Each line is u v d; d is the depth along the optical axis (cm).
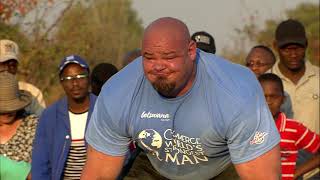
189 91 1052
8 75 1463
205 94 1050
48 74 2312
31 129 1463
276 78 1461
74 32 2398
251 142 1041
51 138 1422
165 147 1093
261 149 1042
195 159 1105
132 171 1223
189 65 1025
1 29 2295
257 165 1045
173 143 1084
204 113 1050
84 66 1429
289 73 1625
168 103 1059
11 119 1456
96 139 1100
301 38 1606
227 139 1057
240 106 1030
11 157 1444
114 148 1100
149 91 1066
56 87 2325
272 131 1045
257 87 1054
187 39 1015
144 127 1077
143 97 1069
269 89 1446
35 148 1425
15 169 1439
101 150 1102
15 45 1652
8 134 1458
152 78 1017
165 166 1139
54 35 2336
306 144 1477
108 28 2592
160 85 1021
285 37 1611
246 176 1053
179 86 1033
